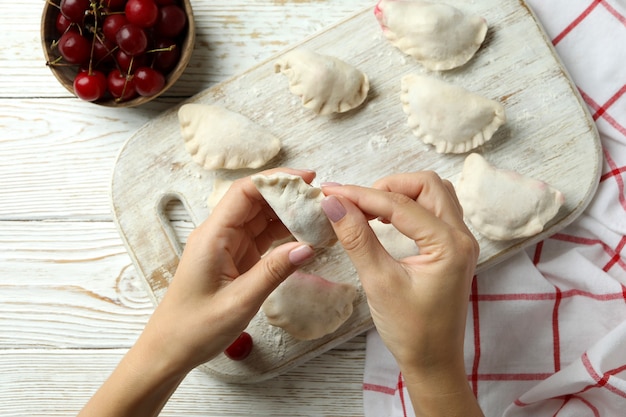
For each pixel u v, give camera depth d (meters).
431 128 0.71
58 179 0.76
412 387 0.59
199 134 0.71
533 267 0.72
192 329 0.59
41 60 0.75
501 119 0.70
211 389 0.75
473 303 0.72
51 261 0.76
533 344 0.73
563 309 0.73
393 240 0.71
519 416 0.72
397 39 0.72
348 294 0.71
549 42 0.72
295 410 0.74
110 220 0.76
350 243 0.55
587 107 0.73
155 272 0.73
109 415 0.62
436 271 0.56
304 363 0.74
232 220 0.60
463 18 0.71
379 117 0.73
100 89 0.70
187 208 0.73
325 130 0.73
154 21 0.68
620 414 0.70
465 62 0.72
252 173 0.73
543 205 0.69
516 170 0.72
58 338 0.76
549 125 0.72
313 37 0.73
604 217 0.72
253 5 0.75
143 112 0.75
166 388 0.62
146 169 0.73
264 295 0.58
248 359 0.72
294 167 0.73
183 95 0.75
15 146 0.76
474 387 0.73
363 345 0.74
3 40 0.75
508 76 0.72
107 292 0.75
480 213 0.70
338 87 0.71
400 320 0.56
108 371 0.76
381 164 0.73
